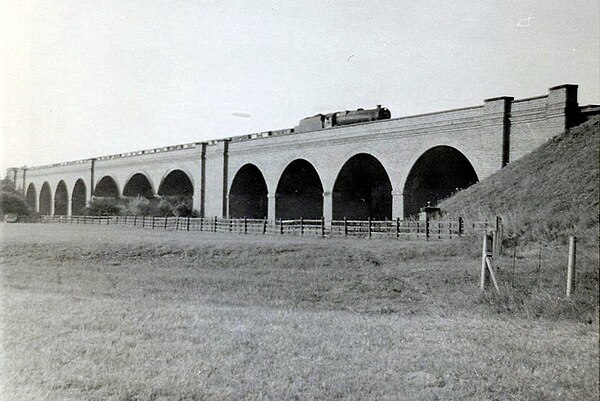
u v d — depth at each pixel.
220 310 12.36
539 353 8.72
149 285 16.31
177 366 8.20
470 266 16.30
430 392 7.18
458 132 29.30
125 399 7.06
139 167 59.62
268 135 47.38
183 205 53.28
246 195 49.06
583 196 19.56
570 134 24.02
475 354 8.70
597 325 10.33
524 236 18.72
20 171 75.19
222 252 22.67
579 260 14.23
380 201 40.34
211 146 50.03
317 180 44.97
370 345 9.28
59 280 17.48
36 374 7.96
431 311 12.38
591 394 7.07
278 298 14.27
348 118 39.44
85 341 9.59
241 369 8.07
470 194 26.02
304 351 8.95
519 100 26.48
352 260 19.44
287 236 29.20
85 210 59.53
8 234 32.12
